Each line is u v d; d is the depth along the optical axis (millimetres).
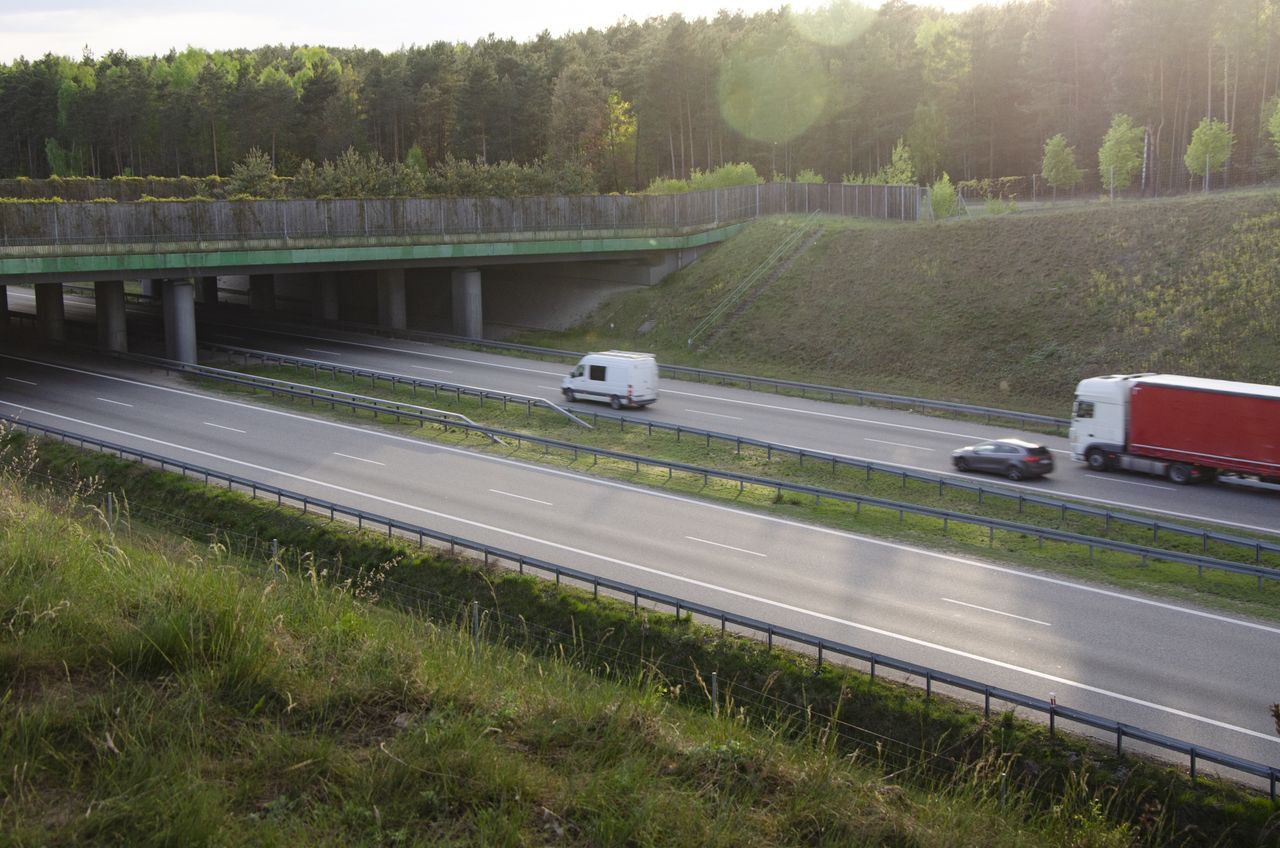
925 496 33125
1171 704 18266
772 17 125688
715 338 61562
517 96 109250
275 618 10570
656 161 107812
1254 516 31125
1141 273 50312
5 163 133750
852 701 18391
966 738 17062
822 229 68438
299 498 28641
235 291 91875
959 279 56531
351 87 113750
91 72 141125
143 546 15234
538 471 35125
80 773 7781
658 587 24000
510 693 10086
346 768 8289
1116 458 36594
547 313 74625
